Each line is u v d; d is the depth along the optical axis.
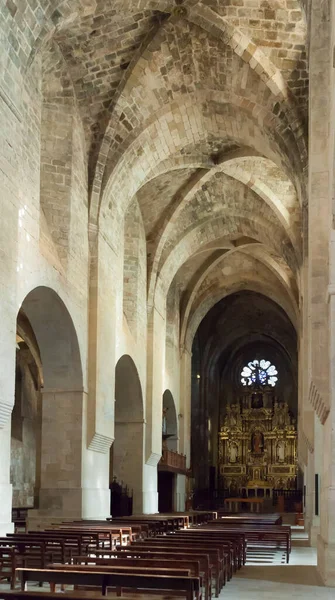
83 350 23.80
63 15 19.42
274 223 32.22
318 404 14.85
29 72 19.64
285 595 11.71
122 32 21.78
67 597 6.44
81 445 23.27
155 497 34.34
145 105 24.17
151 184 30.58
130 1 20.25
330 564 13.13
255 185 29.64
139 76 23.12
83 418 23.50
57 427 23.47
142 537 18.52
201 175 30.05
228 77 22.94
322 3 16.11
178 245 34.66
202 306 44.28
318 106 16.05
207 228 34.84
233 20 20.89
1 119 17.02
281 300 43.00
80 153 23.95
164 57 22.66
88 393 24.14
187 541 14.02
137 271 31.67
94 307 24.56
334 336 13.49
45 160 22.73
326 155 15.83
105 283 25.73
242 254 40.06
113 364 26.69
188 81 23.59
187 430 43.31
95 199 24.72
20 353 33.28
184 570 8.58
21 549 13.16
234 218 34.09
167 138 25.97
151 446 32.88
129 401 32.41
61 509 22.92
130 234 31.88
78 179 23.70
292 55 21.30
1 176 16.91
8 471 17.00
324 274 15.30
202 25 21.16
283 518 43.31
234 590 12.35
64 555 13.42
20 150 18.19
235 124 24.98
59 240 22.41
